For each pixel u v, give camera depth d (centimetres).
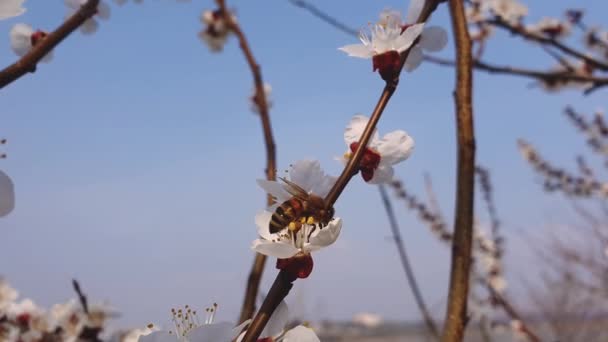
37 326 39
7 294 40
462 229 20
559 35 52
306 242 14
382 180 17
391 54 17
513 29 42
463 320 19
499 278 74
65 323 39
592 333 85
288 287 14
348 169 16
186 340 13
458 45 22
